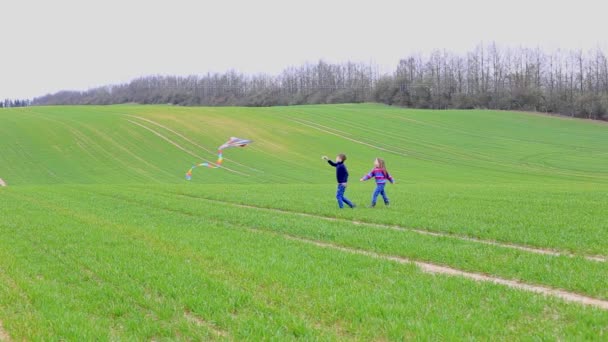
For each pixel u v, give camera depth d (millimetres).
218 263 12156
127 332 7934
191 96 198625
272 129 94500
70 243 15109
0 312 9008
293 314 8406
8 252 13953
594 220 17609
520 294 9172
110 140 83188
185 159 75750
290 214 21172
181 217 20938
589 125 111688
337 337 7387
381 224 18859
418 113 116625
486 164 77688
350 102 179750
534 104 135250
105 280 11023
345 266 11641
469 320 7875
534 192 29922
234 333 7715
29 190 36938
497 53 166000
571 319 8023
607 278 10164
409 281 10180
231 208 23562
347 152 83375
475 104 150750
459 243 14320
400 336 7309
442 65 170625
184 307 9070
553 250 13711
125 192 33656
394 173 70375
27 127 89125
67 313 8727
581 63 152500
